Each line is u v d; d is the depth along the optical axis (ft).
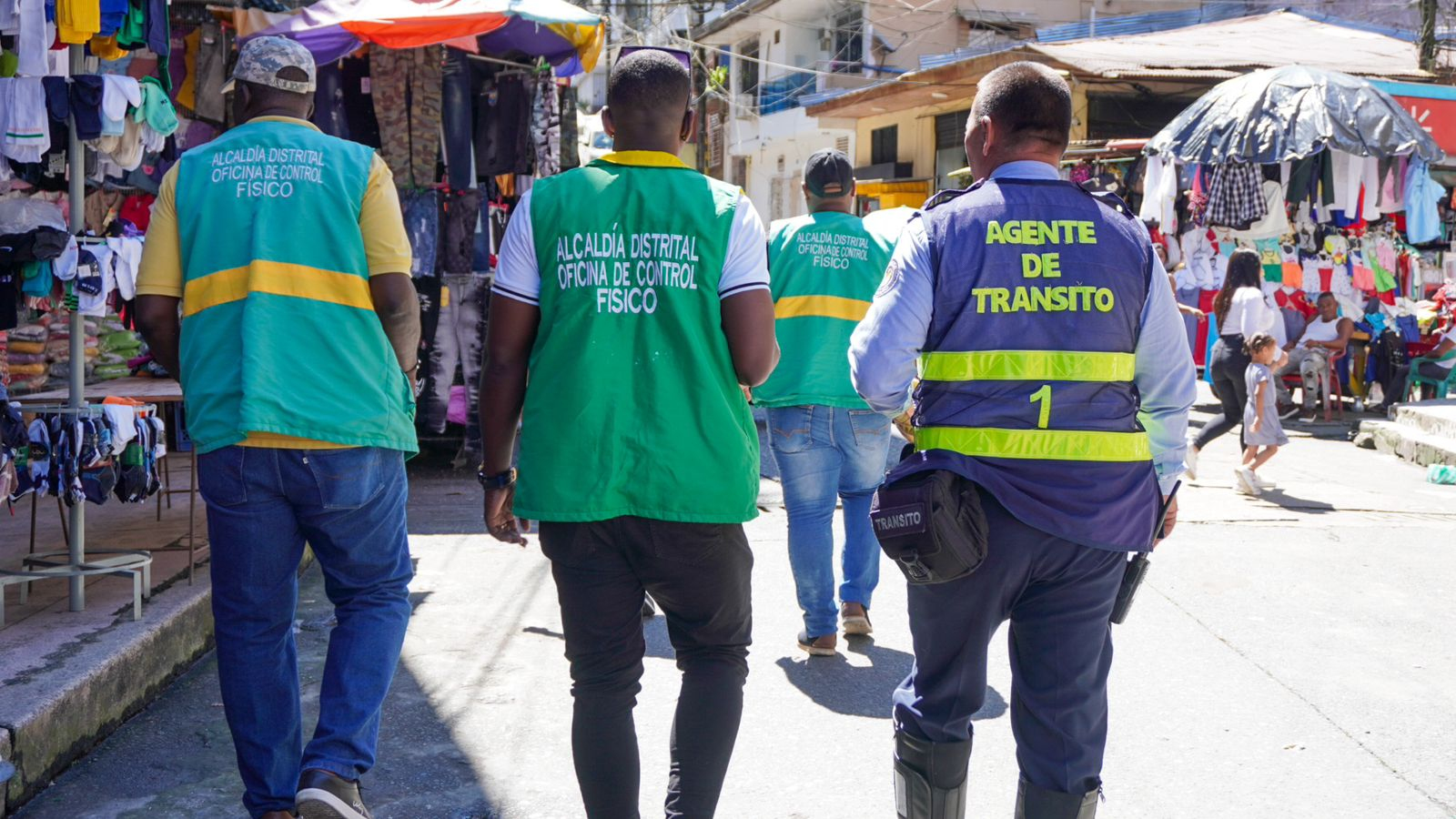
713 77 116.06
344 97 27.96
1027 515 8.23
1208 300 44.98
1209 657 15.89
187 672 14.69
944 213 8.75
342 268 9.85
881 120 96.27
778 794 11.59
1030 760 8.71
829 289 14.98
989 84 9.14
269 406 9.41
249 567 9.69
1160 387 8.96
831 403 14.90
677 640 9.55
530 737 12.87
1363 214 41.42
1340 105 39.86
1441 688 14.83
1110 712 13.92
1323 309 41.75
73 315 14.03
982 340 8.48
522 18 26.25
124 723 12.97
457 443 31.65
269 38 10.32
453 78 28.02
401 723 13.17
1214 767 12.37
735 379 9.23
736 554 9.18
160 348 10.11
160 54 15.31
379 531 10.07
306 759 9.37
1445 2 66.95
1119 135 63.67
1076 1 96.48
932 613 8.59
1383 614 17.99
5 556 17.19
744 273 9.10
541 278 9.07
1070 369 8.43
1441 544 22.68
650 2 105.81
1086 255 8.55
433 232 28.22
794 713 13.69
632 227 8.95
